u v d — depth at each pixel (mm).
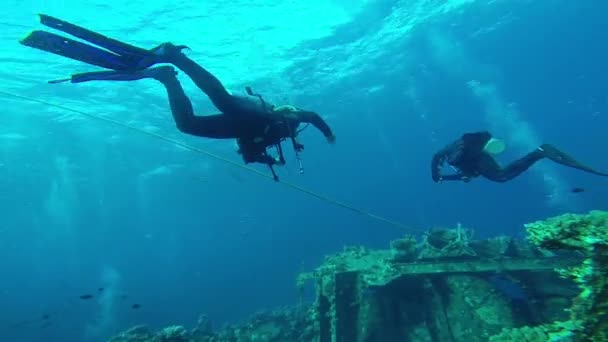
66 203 52344
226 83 24703
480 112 68250
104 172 40406
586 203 47688
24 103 22078
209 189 58906
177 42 18422
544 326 3662
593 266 2752
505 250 9727
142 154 36031
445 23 28047
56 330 38844
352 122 48812
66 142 29844
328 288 10086
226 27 18250
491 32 33938
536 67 52344
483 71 46406
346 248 12508
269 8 17812
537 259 8617
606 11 36594
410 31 27156
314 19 20234
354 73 31797
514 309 8453
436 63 37125
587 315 2729
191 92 23641
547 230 3090
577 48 47875
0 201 44406
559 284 8539
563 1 32062
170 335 9430
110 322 40375
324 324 10055
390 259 9914
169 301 53562
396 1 21688
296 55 24031
